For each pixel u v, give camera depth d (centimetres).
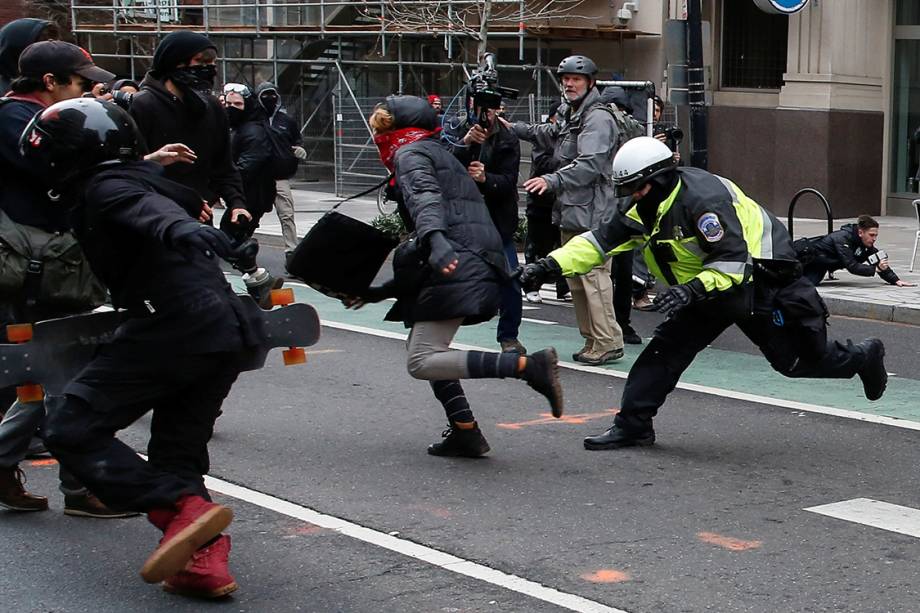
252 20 2545
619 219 646
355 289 625
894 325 1152
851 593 478
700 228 631
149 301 449
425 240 599
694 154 1318
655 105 1262
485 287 613
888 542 538
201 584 463
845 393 830
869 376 696
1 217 548
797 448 693
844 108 1875
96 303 570
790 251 654
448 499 595
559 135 973
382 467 650
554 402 597
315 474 637
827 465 659
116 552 521
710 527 556
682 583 487
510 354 600
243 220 756
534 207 1088
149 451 476
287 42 2525
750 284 639
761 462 664
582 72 925
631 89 1257
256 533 546
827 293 1234
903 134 1922
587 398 815
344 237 611
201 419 474
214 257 425
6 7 2716
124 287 454
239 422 746
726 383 862
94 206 439
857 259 1260
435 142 630
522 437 713
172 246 420
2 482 558
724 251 633
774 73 1978
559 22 2166
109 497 450
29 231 546
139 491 447
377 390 834
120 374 450
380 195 2086
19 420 554
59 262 550
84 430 447
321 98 2506
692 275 648
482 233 620
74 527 551
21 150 480
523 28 2012
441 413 770
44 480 619
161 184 453
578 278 913
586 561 511
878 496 605
